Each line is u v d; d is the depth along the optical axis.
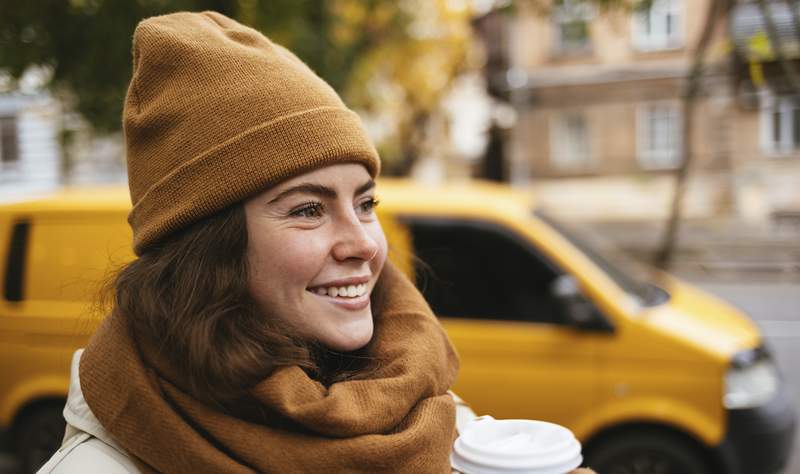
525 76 21.23
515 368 3.50
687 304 3.88
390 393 1.20
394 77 14.93
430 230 3.74
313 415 1.12
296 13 5.92
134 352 1.18
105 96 4.71
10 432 3.79
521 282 3.62
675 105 19.86
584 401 3.45
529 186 21.52
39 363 3.73
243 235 1.21
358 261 1.27
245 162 1.18
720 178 18.53
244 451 1.11
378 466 1.12
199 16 1.32
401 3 12.66
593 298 3.53
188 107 1.21
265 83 1.22
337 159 1.22
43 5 4.38
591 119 20.84
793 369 7.13
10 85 4.74
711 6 6.44
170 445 1.11
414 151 17.38
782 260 14.09
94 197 3.93
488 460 1.02
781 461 3.52
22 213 3.86
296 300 1.23
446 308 3.62
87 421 1.18
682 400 3.39
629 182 20.22
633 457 3.44
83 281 1.59
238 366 1.13
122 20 4.44
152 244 1.25
